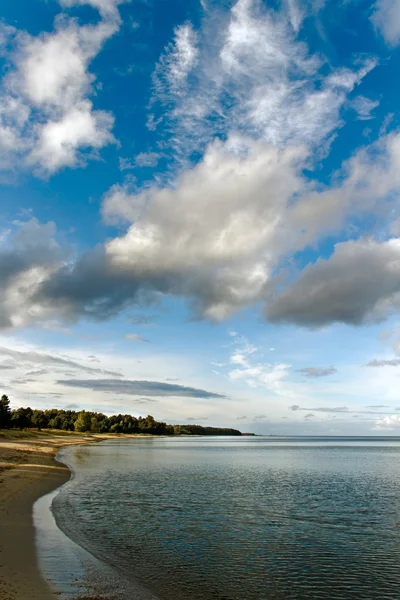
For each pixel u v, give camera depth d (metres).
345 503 32.59
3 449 68.19
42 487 34.75
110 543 19.55
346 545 20.58
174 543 20.08
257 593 14.50
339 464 74.62
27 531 19.95
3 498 28.33
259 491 38.19
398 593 14.72
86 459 69.62
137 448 119.81
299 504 31.81
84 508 27.67
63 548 17.53
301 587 15.14
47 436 145.00
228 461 78.00
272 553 19.06
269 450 132.50
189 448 135.25
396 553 19.34
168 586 14.61
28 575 13.99
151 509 28.27
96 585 13.64
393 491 39.53
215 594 14.24
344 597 14.36
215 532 22.53
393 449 152.12
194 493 35.91
